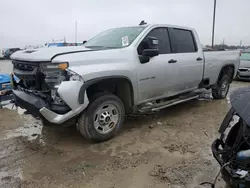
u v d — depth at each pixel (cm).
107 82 388
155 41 415
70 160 328
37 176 290
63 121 331
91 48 403
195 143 384
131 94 413
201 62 558
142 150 358
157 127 456
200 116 528
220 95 685
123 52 395
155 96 465
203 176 290
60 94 317
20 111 544
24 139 396
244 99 227
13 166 312
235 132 249
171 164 318
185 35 535
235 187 229
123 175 293
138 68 409
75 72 325
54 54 334
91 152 352
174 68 482
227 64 658
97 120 370
